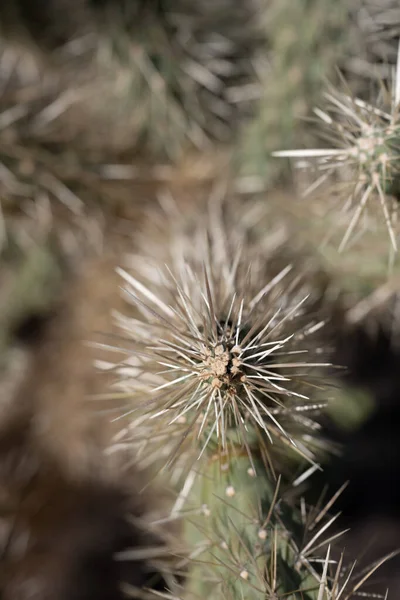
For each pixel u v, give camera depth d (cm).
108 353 48
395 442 54
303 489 39
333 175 43
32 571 51
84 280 52
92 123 50
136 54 48
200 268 41
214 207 47
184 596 35
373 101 42
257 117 48
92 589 52
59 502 51
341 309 44
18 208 49
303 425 35
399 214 38
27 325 56
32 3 50
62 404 51
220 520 33
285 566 33
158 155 51
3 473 51
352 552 52
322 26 45
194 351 32
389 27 46
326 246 43
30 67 52
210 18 49
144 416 35
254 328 32
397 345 51
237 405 32
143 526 43
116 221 51
